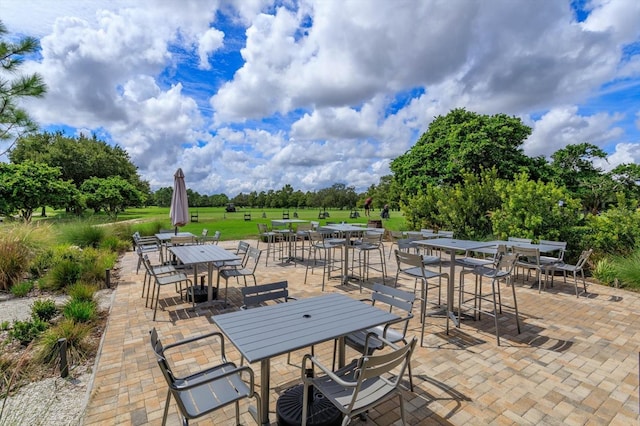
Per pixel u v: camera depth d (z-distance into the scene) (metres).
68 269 5.82
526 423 2.27
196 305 4.89
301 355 3.32
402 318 2.32
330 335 1.98
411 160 17.28
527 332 3.96
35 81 6.12
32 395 2.61
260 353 1.71
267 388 2.06
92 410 2.40
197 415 1.73
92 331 3.92
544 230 7.73
